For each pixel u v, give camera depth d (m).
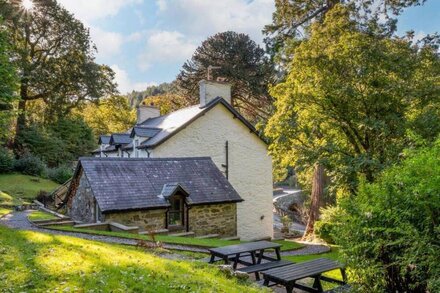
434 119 11.15
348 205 6.44
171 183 16.08
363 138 12.97
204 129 21.48
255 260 9.62
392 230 5.34
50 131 35.47
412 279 5.58
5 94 12.86
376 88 11.82
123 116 46.75
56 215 16.88
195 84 30.59
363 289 6.05
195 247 11.45
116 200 14.32
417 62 12.12
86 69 32.44
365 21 14.97
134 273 6.28
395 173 6.11
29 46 31.31
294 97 13.05
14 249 7.10
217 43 29.95
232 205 17.22
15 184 25.50
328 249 14.48
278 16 20.11
